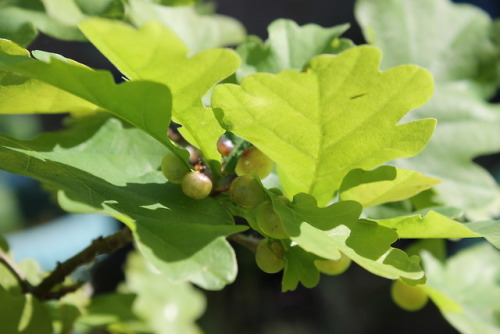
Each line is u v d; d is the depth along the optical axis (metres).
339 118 0.34
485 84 0.49
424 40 0.49
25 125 1.10
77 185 0.33
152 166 0.38
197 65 0.32
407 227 0.34
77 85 0.32
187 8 0.53
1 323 0.39
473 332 0.42
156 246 0.31
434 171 0.46
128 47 0.31
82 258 0.39
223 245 0.32
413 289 0.41
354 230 0.34
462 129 0.47
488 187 0.46
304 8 1.23
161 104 0.33
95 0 0.42
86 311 0.48
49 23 0.42
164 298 0.55
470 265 0.47
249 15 1.22
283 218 0.33
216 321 1.16
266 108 0.34
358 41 1.21
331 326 1.19
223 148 0.37
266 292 1.21
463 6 0.50
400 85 0.33
